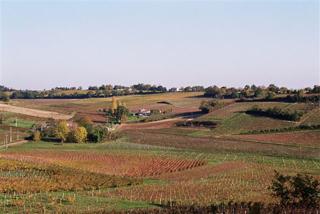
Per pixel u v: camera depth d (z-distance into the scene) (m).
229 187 68.44
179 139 134.12
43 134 137.75
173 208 50.03
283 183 44.59
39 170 78.19
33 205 53.03
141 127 163.25
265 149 114.31
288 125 141.12
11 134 138.00
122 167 90.75
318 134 129.25
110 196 60.75
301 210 41.03
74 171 79.69
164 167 90.88
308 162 97.19
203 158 102.19
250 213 43.84
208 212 46.03
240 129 144.62
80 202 56.03
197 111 188.50
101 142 132.38
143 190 66.00
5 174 73.69
